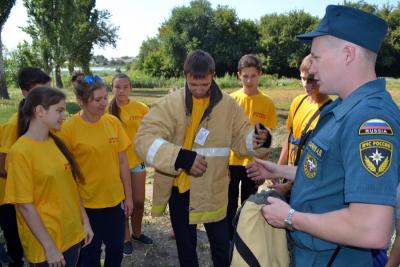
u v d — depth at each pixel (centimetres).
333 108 172
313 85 319
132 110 419
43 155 257
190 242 296
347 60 156
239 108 290
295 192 177
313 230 151
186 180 281
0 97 2217
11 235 343
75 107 1389
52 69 3716
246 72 428
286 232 192
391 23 5425
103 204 317
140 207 425
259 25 5947
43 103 251
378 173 135
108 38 4012
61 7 3450
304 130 292
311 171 165
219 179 284
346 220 140
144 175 417
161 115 266
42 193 258
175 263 403
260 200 196
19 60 3716
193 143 276
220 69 5775
